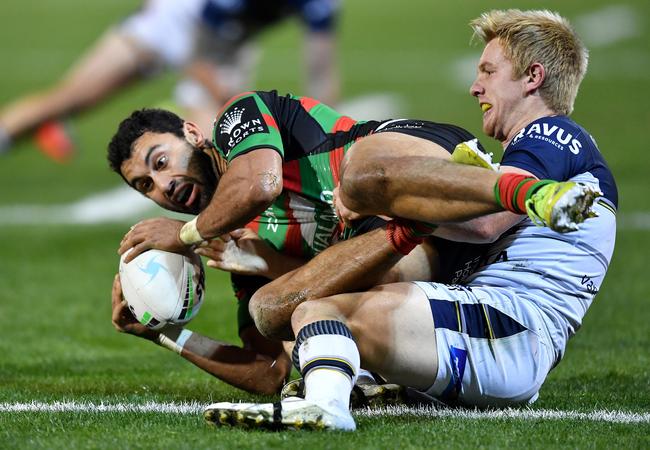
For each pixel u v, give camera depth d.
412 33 73.69
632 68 62.97
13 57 66.06
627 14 76.62
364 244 13.35
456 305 13.42
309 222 15.31
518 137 14.37
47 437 12.46
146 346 21.78
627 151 45.94
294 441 11.77
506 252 14.25
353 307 13.20
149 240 14.73
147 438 12.23
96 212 38.34
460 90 57.72
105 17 77.44
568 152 14.12
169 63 36.91
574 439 12.23
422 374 13.34
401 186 12.57
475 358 13.41
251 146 14.12
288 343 15.81
